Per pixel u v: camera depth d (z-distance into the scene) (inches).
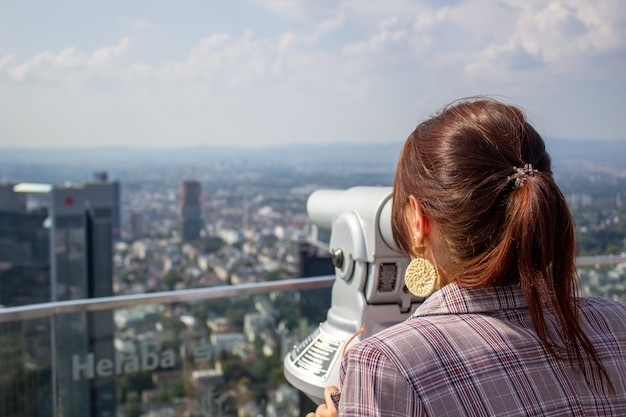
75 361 97.5
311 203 61.4
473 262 30.7
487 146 30.9
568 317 29.6
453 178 30.6
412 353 28.9
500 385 28.4
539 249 29.3
